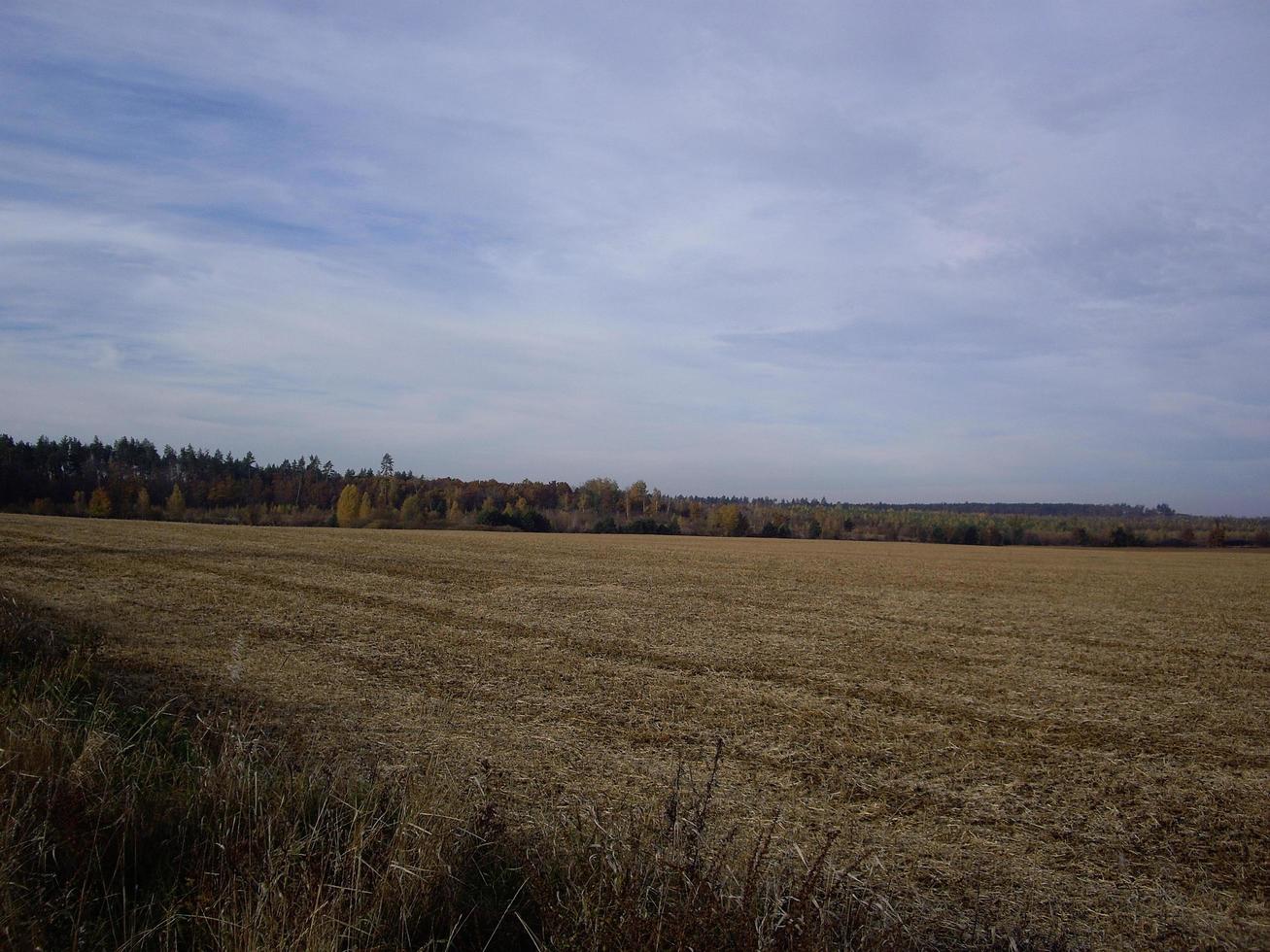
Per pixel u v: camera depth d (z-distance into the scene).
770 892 4.66
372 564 31.22
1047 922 5.38
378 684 11.58
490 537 60.53
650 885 4.26
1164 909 5.64
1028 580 37.16
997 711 11.80
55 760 5.58
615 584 27.97
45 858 4.39
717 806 7.30
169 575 24.34
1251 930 5.36
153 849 4.85
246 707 9.55
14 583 20.77
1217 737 10.66
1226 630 21.23
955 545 94.12
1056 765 9.16
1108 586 35.28
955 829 7.05
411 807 5.17
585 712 10.63
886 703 12.00
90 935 3.93
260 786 5.52
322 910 3.90
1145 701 12.76
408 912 4.14
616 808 6.93
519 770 7.97
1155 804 7.91
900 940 4.44
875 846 6.57
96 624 15.12
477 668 13.15
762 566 39.66
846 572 38.19
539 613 20.08
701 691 12.27
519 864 4.90
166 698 9.61
